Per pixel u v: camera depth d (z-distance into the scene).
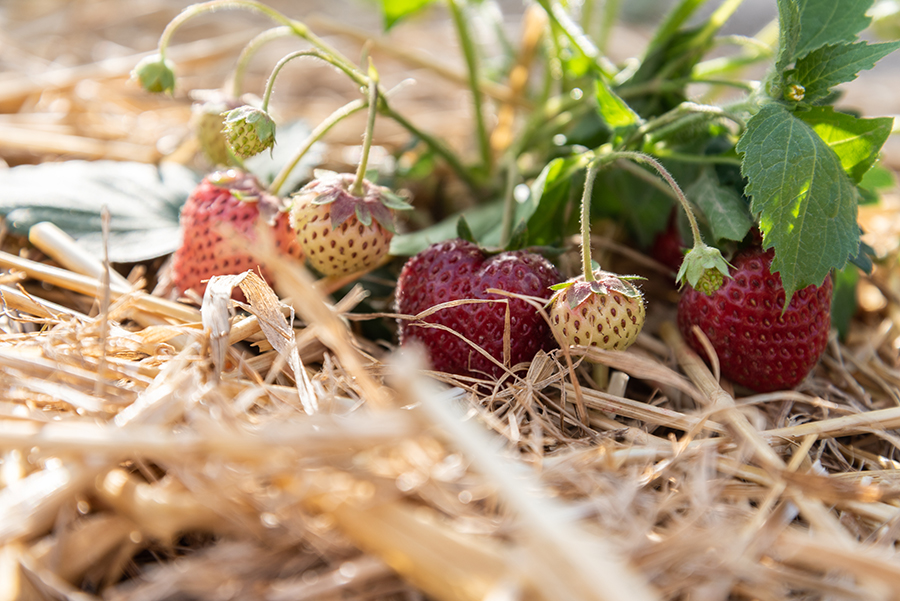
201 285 0.30
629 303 0.27
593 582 0.20
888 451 0.28
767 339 0.28
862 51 0.28
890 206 0.42
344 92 0.55
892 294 0.34
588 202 0.28
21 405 0.25
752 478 0.25
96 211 0.33
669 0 0.75
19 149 0.38
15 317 0.28
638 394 0.30
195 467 0.22
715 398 0.27
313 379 0.26
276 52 0.59
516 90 0.42
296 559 0.22
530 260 0.29
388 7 0.40
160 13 0.65
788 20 0.28
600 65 0.35
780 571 0.22
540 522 0.21
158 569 0.23
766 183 0.27
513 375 0.28
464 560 0.21
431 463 0.23
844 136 0.28
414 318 0.28
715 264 0.27
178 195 0.35
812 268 0.27
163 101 0.45
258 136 0.29
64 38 0.59
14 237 0.34
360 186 0.29
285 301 0.30
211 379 0.26
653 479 0.24
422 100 0.55
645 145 0.31
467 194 0.40
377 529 0.22
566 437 0.26
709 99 0.42
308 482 0.22
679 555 0.22
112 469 0.23
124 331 0.27
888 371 0.31
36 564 0.22
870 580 0.22
